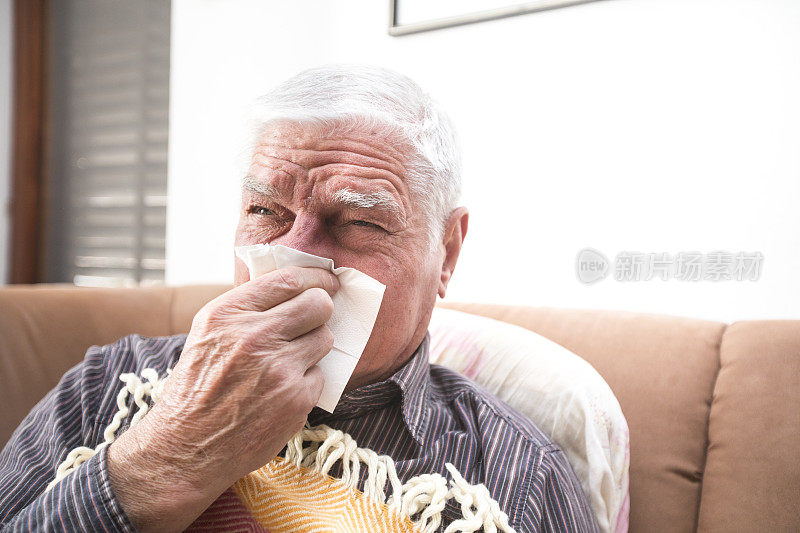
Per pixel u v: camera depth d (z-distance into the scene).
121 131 2.20
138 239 2.17
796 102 1.00
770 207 1.03
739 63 1.05
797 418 0.72
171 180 1.86
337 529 0.56
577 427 0.79
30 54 2.37
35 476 0.64
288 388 0.49
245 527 0.53
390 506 0.59
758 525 0.70
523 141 1.28
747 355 0.79
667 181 1.12
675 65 1.11
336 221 0.61
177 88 1.83
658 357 0.87
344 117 0.60
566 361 0.87
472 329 0.98
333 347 0.55
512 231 1.30
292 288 0.51
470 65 1.33
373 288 0.54
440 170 0.67
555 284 1.25
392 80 0.66
